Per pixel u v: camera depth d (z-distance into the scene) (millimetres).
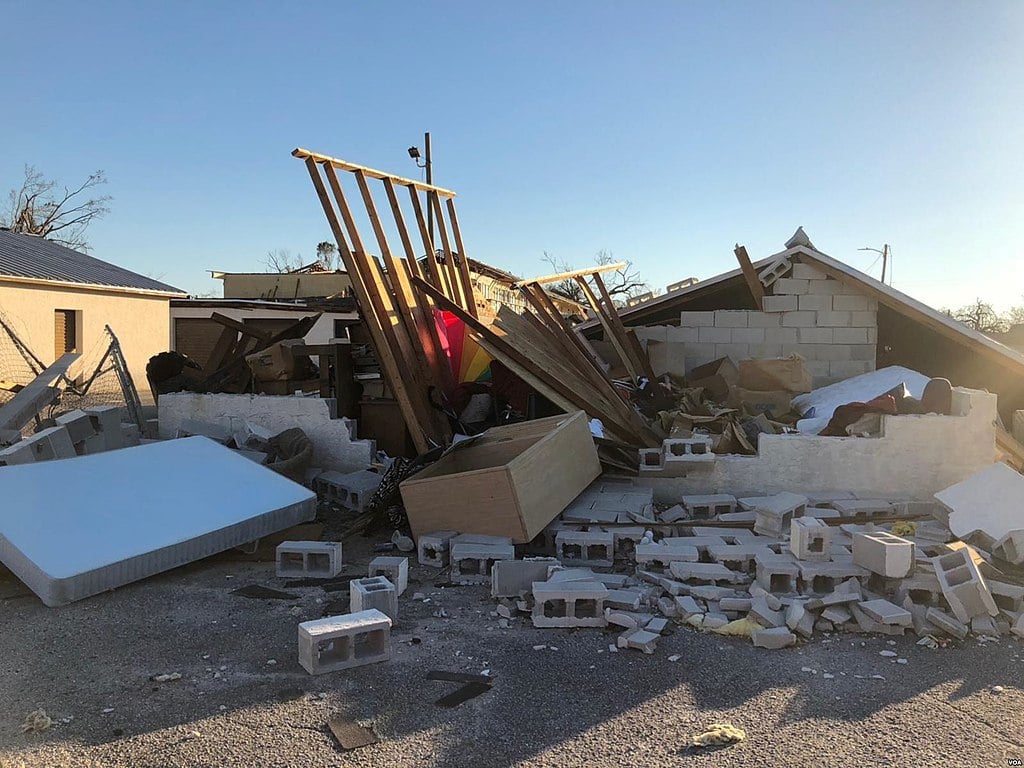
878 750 3314
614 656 4305
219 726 3496
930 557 5379
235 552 6281
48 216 40344
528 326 10383
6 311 15750
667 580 5293
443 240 10391
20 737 3389
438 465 7090
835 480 7363
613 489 7547
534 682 3965
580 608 5000
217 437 8961
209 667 4125
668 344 11625
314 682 3949
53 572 4984
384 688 3893
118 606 5043
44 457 7469
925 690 3889
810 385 10242
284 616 4902
